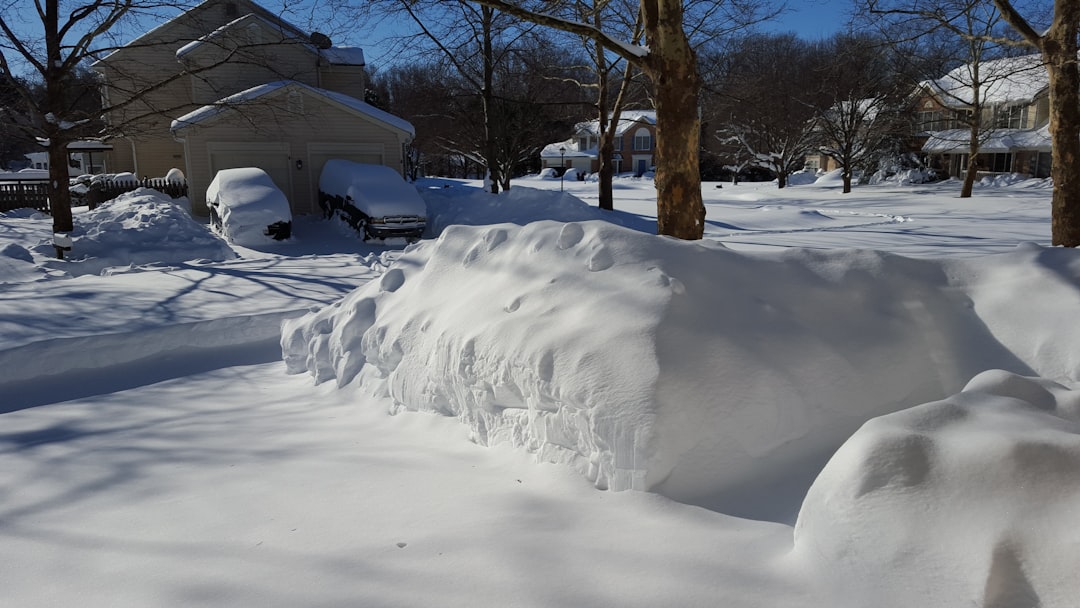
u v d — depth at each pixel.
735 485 3.24
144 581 2.78
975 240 16.84
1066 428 2.61
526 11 7.18
